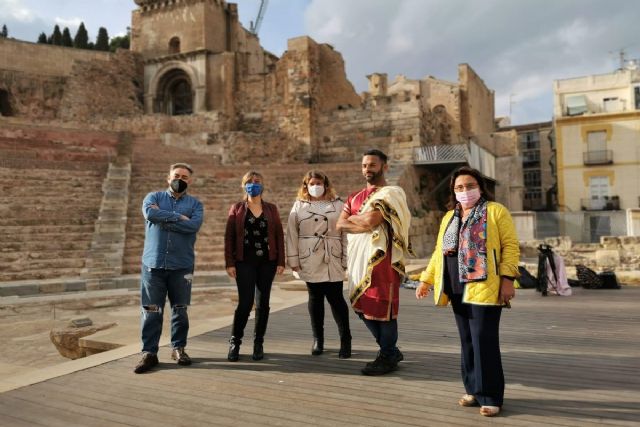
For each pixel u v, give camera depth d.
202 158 25.42
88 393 4.59
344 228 5.05
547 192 46.16
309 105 29.61
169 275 5.59
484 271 3.90
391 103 27.20
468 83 39.91
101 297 11.99
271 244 5.70
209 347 6.16
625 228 22.92
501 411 3.95
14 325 9.36
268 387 4.65
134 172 20.77
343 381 4.76
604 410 3.92
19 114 38.19
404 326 7.23
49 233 15.14
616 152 36.84
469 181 4.15
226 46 37.44
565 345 6.00
